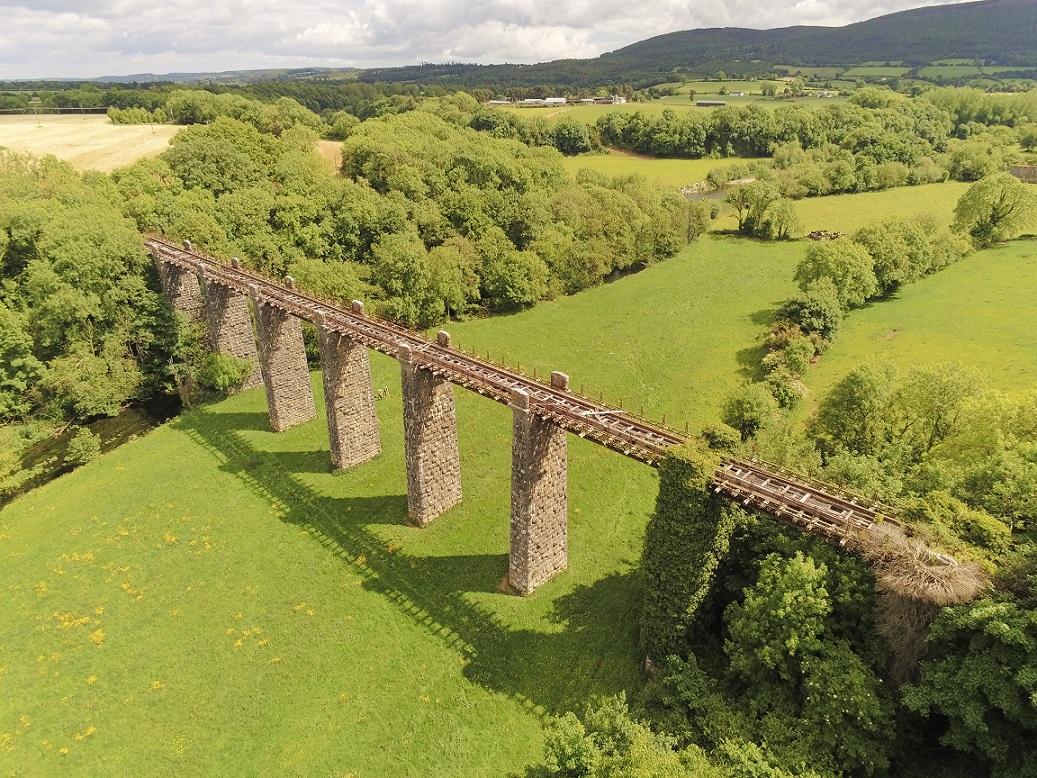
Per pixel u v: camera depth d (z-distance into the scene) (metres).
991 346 65.81
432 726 31.45
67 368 57.12
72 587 40.75
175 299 65.62
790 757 23.67
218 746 31.19
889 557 24.77
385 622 37.34
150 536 44.75
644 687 30.73
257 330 54.44
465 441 55.28
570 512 46.22
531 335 77.75
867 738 23.73
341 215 82.00
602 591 38.56
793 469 33.25
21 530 46.31
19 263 63.94
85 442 54.28
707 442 32.12
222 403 62.09
